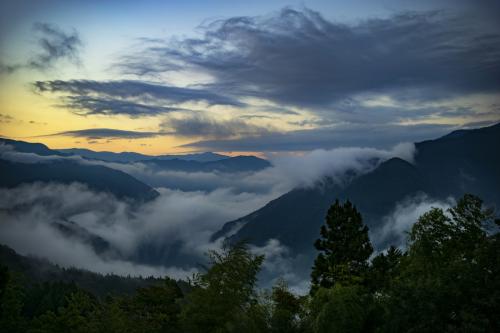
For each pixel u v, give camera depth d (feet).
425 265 107.76
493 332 71.87
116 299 131.44
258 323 100.68
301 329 99.91
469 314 71.61
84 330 116.57
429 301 76.23
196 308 109.50
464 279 78.64
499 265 79.61
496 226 110.22
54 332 121.49
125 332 118.01
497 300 72.84
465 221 110.01
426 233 110.83
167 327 135.03
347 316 90.17
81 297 127.44
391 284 90.27
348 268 150.30
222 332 104.22
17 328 139.74
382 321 89.61
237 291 109.50
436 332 74.23
